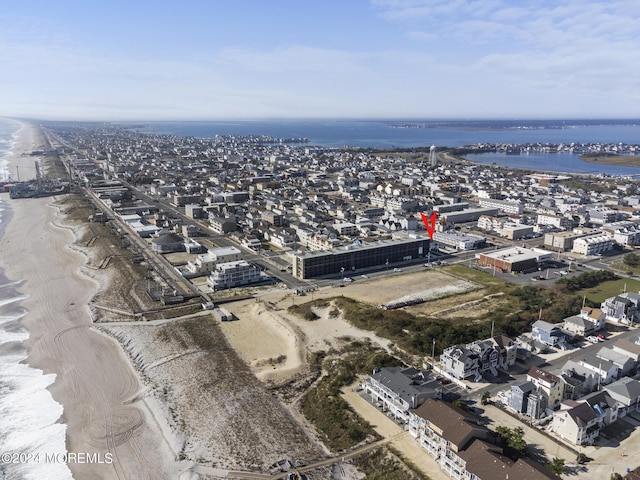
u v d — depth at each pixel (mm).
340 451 89625
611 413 96312
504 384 111312
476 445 81062
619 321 147125
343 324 145000
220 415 101938
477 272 197250
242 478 83500
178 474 85312
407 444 90062
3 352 130500
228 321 149000
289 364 123312
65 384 114938
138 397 109375
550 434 93188
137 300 164375
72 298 168125
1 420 101188
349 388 110188
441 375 115062
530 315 145000
